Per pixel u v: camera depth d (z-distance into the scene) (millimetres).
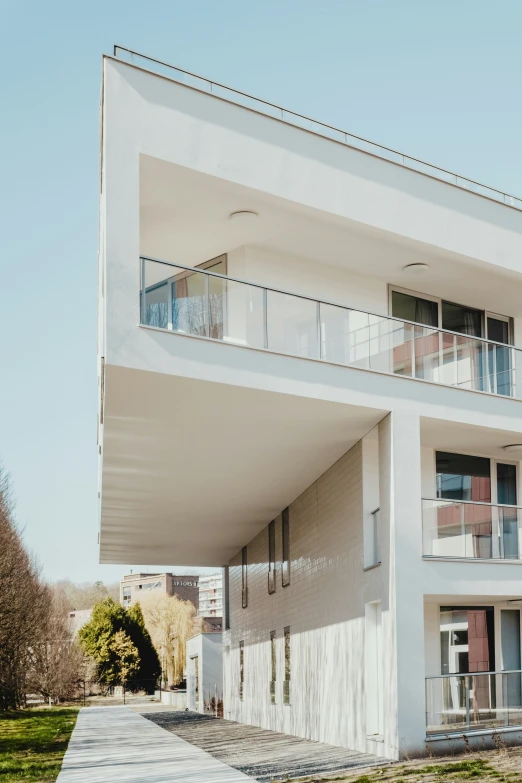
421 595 11523
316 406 11383
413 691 11180
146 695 57344
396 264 13727
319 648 14898
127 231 10031
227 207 11805
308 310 11344
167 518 19484
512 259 13773
